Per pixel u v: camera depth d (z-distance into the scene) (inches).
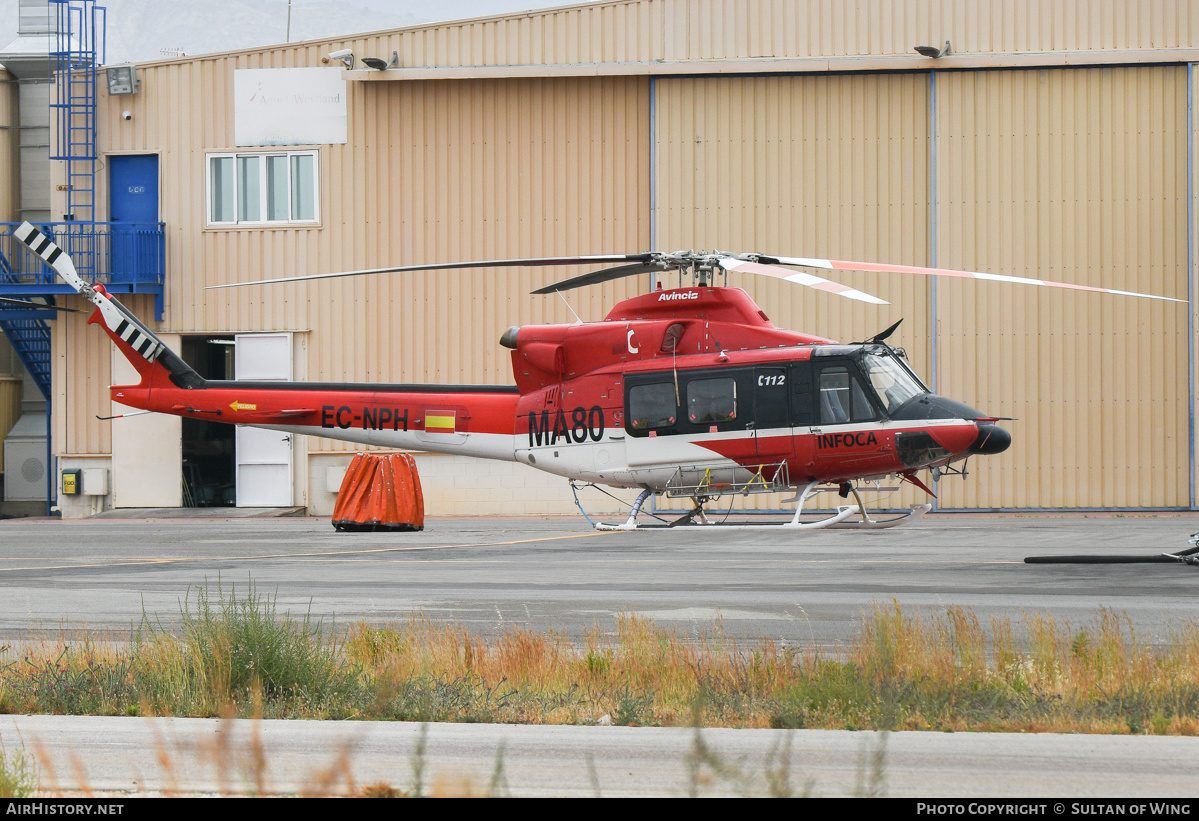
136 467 4576.8
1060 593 1818.4
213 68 4544.8
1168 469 4092.0
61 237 4564.5
